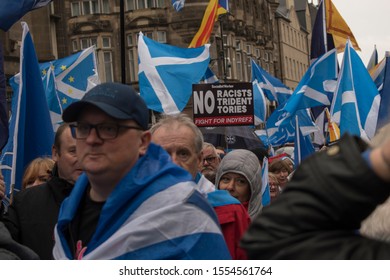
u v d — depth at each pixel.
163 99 11.54
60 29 40.75
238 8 60.28
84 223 3.21
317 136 15.48
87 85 11.44
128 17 47.00
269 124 17.47
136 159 3.09
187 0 46.16
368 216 1.59
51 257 4.39
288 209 1.57
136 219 2.97
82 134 3.03
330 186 1.53
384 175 1.50
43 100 6.80
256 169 5.29
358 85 9.83
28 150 6.75
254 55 65.75
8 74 30.66
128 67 47.19
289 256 1.55
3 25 7.35
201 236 2.99
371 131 9.80
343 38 14.23
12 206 4.62
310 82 11.96
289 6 92.12
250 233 1.61
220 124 11.85
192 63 11.71
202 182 4.55
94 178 3.06
